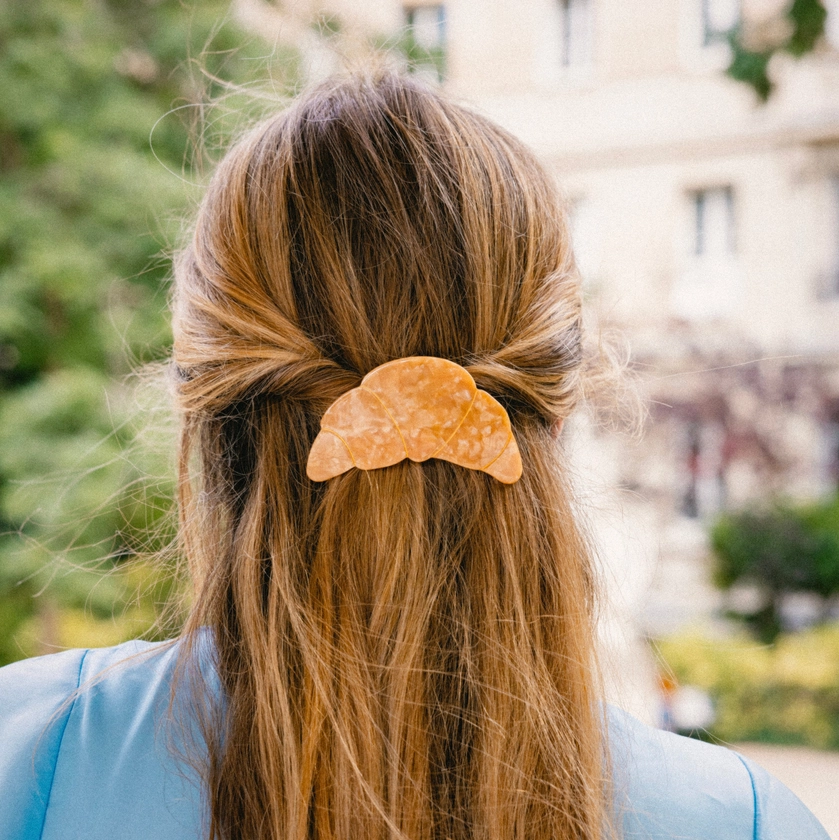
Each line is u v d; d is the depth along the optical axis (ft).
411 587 2.12
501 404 2.20
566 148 36.32
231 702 2.22
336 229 2.21
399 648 2.10
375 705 2.10
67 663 2.46
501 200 2.26
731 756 2.42
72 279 13.69
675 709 17.15
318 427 2.21
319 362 2.18
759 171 35.09
